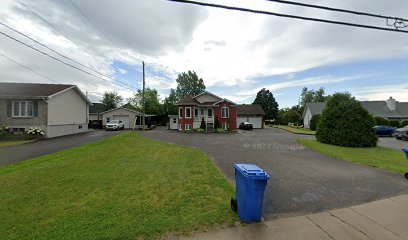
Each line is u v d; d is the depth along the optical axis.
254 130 35.12
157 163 8.71
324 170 7.82
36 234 3.51
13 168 8.04
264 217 4.06
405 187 5.88
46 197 5.09
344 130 14.84
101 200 4.87
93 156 10.20
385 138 22.86
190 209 4.37
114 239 3.32
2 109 19.89
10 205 4.65
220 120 32.88
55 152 12.22
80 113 27.36
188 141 17.67
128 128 37.50
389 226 3.73
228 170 7.75
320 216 4.12
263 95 66.81
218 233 3.50
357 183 6.25
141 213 4.20
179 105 31.45
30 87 22.69
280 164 8.84
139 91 58.59
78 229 3.62
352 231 3.58
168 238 3.36
